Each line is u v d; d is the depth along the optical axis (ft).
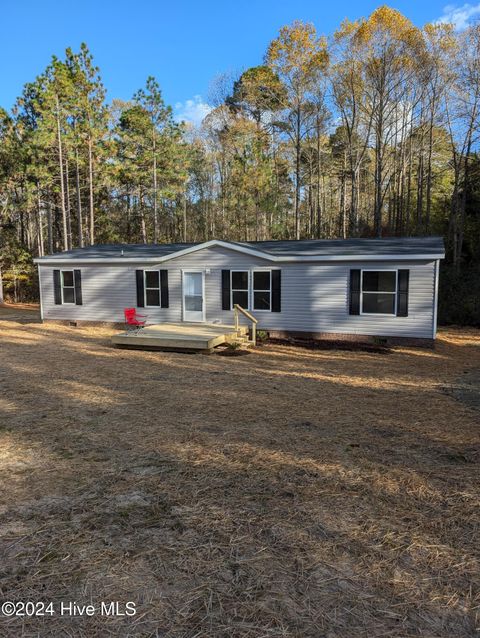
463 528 9.86
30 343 40.16
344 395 22.18
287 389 23.47
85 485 12.11
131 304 49.06
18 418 18.25
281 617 7.19
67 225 90.02
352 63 81.61
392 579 8.14
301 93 88.74
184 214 115.75
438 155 86.43
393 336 39.32
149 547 9.15
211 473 12.86
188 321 46.60
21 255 94.73
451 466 13.25
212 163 125.59
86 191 100.27
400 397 21.76
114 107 114.62
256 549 9.08
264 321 43.68
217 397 21.71
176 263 46.39
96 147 84.33
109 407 19.92
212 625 7.02
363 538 9.47
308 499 11.23
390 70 77.56
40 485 12.13
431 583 8.03
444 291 56.85
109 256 50.67
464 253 70.79
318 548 9.11
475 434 16.05
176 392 22.71
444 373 28.07
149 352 36.06
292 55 86.07
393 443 15.24
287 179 124.77
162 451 14.61
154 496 11.44
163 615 7.25
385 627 6.96
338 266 40.45
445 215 81.71
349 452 14.42
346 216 123.13
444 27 75.15
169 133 97.91
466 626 6.99
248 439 15.71
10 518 10.36
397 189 95.40
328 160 114.52
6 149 84.07
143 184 103.65
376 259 38.50
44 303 54.08
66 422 17.75
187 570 8.41
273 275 42.75
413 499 11.21
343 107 87.04
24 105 93.91
